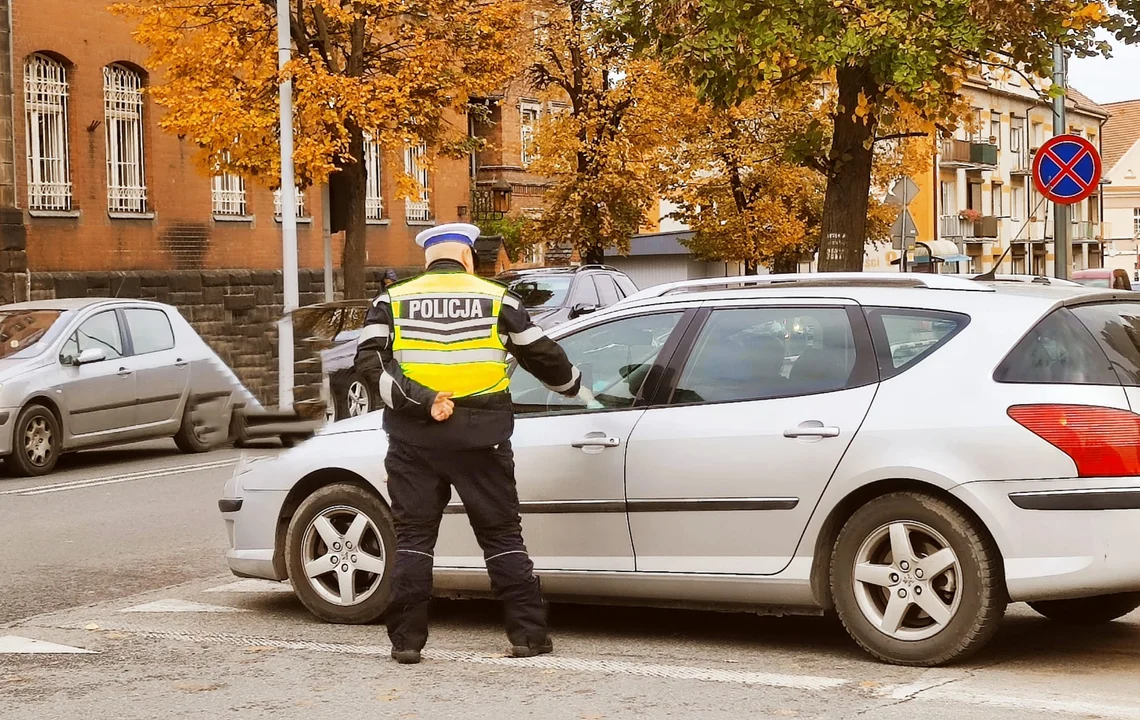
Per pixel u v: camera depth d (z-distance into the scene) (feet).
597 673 24.07
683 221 156.66
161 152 109.09
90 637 27.94
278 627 28.53
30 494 52.26
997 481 23.06
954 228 258.78
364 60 88.69
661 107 119.96
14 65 96.94
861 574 24.22
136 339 64.85
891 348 24.58
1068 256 77.05
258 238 118.21
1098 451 22.65
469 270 25.16
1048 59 68.69
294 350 65.41
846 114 72.23
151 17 82.94
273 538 29.09
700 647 26.05
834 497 24.21
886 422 23.98
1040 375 23.43
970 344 24.00
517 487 26.58
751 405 25.16
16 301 95.20
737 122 148.66
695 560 25.34
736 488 24.88
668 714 21.43
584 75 121.49
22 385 58.34
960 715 21.08
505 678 23.86
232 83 84.33
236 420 68.54
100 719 21.90
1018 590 22.94
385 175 136.56
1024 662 24.45
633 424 25.91
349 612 28.40
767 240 152.15
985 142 270.05
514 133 175.01
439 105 86.79
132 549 39.37
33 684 24.18
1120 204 365.61
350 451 28.32
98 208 103.65
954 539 23.38
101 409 61.98
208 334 112.06
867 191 73.26
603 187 121.19
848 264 72.69
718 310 26.17
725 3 65.46
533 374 24.82
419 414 24.40
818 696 22.30
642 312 26.84
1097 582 22.56
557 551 26.40
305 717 21.72
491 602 30.99
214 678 24.32
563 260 167.94
